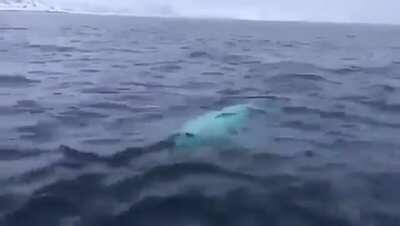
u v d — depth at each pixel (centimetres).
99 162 1026
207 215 805
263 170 995
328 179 950
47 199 842
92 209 812
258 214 808
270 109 1521
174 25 9706
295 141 1193
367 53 3688
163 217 795
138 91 1809
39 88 1834
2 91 1759
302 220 788
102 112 1468
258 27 10344
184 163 1022
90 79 2069
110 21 11081
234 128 1266
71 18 12650
